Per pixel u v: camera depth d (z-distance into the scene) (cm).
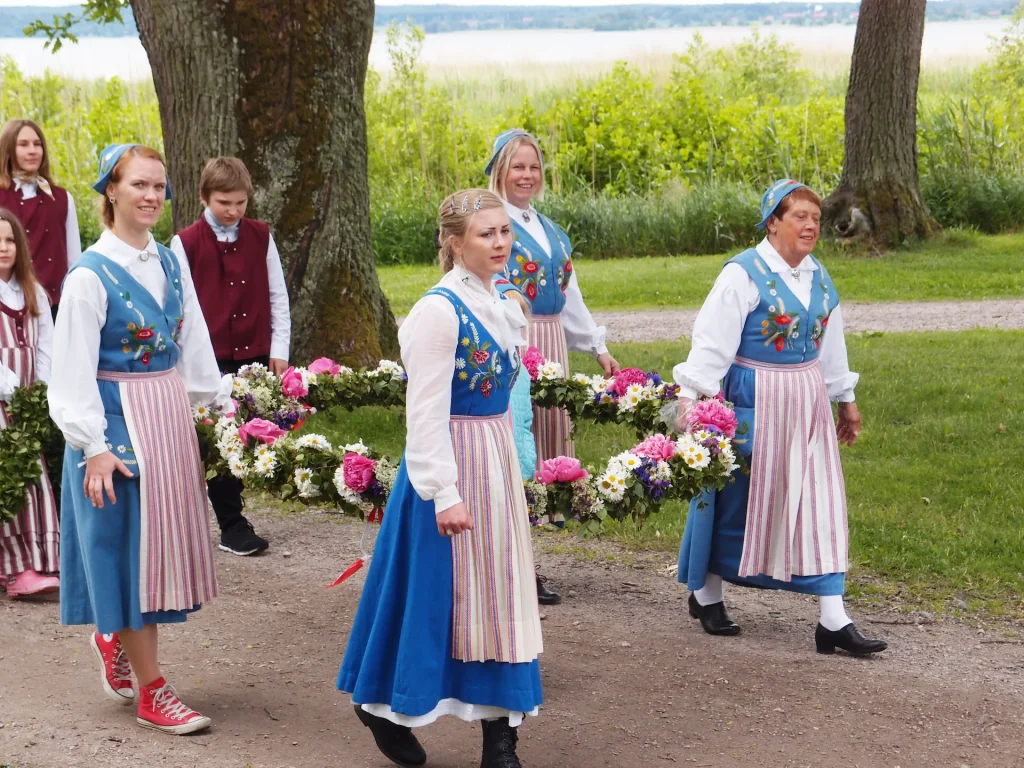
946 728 390
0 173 614
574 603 516
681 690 421
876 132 1602
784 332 445
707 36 9100
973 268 1481
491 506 338
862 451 725
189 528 387
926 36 7319
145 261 385
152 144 1994
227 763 360
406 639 333
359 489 385
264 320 591
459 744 379
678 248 1778
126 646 384
